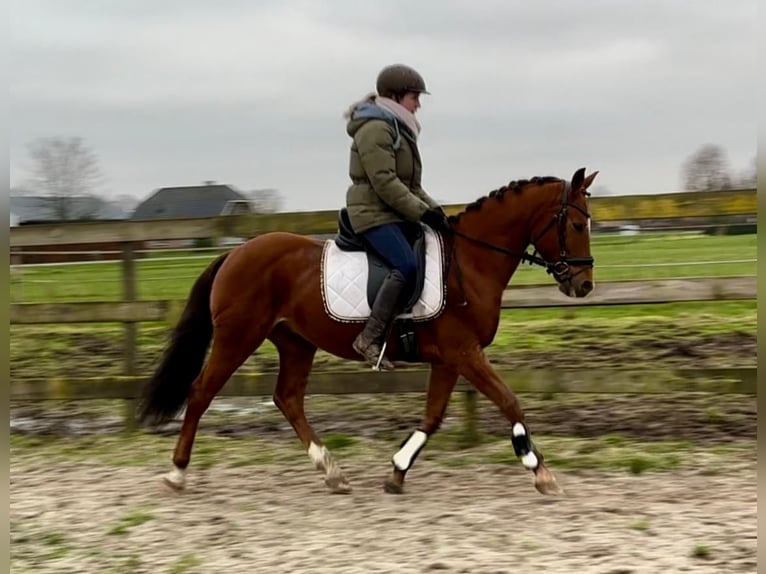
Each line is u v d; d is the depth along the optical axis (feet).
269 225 20.17
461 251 15.42
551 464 17.42
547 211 15.14
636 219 18.89
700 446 18.31
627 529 13.51
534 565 12.19
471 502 15.30
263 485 16.84
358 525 14.26
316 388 19.79
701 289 18.79
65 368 25.02
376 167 14.71
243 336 15.89
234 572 12.38
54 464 18.76
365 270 15.42
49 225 20.92
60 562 13.12
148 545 13.69
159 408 16.52
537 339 25.61
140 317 20.70
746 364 22.33
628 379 18.65
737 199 18.39
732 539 12.91
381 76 15.34
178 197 102.89
